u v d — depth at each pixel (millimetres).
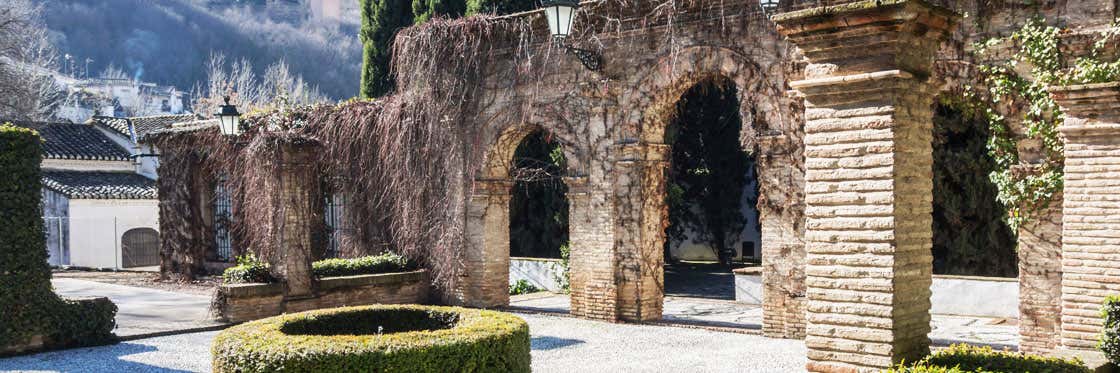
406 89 17344
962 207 18188
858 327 6297
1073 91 9359
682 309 16859
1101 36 10508
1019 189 11195
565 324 14609
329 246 20156
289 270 15602
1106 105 9203
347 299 16281
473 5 23781
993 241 17844
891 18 6008
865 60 6266
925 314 6461
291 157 15750
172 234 22984
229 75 63594
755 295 17797
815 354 6527
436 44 16547
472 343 7473
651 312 14727
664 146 14586
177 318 15383
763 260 13148
